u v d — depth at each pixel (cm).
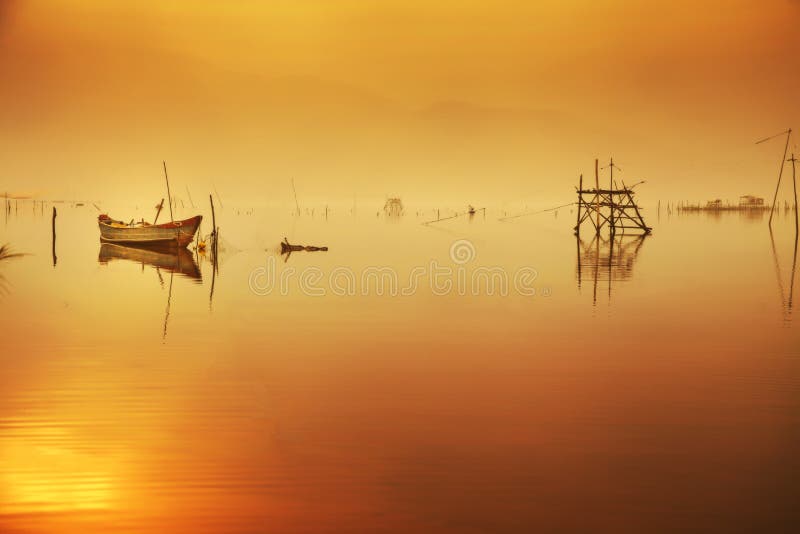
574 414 1337
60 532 911
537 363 1722
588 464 1109
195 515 952
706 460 1122
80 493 1014
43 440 1203
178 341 1970
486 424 1281
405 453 1151
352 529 916
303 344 1936
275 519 941
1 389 1488
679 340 1983
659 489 1024
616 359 1761
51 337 2019
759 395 1454
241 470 1088
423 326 2195
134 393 1465
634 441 1199
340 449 1166
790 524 930
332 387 1514
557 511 962
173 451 1158
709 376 1599
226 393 1469
